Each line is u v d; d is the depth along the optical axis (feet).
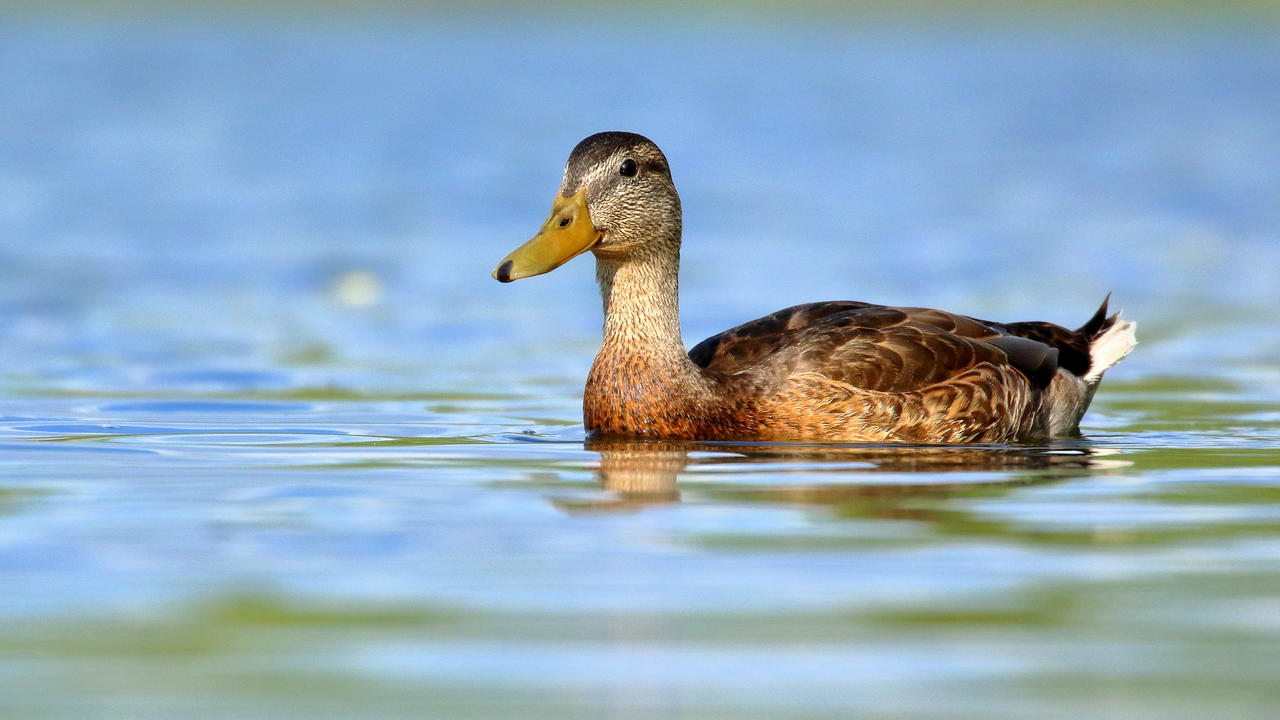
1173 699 22.33
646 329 43.91
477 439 44.11
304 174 125.70
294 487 36.14
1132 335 49.29
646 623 25.55
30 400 51.29
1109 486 36.50
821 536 31.09
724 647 24.44
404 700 22.34
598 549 30.07
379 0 399.44
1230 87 205.16
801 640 24.72
